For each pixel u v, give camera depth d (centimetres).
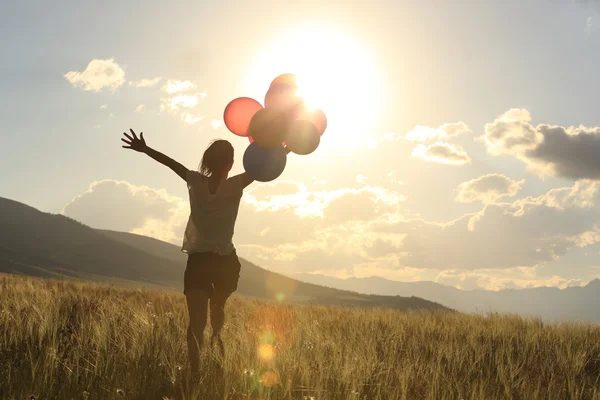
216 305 592
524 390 502
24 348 536
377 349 703
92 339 571
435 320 1142
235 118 592
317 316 1120
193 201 557
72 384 416
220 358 543
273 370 510
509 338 853
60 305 830
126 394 411
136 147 560
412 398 481
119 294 1405
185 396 413
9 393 387
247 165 550
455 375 540
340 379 483
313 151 571
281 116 539
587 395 497
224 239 562
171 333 681
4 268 19775
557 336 874
